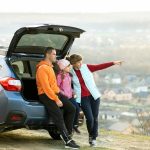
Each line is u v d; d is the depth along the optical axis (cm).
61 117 888
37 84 894
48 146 924
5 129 861
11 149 861
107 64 943
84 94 934
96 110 945
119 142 1070
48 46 951
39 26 871
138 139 1150
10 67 856
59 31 919
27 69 964
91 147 947
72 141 905
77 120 957
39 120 880
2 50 882
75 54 937
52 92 876
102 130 1277
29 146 910
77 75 934
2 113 826
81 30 957
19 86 847
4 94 827
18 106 839
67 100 909
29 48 914
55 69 945
